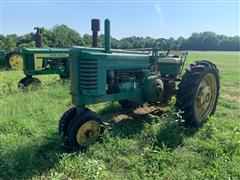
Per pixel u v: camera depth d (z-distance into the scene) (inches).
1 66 672.4
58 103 285.3
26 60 369.7
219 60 1277.1
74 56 182.2
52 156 172.6
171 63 262.7
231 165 165.3
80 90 185.9
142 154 177.8
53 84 378.3
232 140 195.0
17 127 214.2
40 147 183.8
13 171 155.3
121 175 158.6
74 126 179.5
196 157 178.1
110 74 200.8
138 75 229.3
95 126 189.3
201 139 207.9
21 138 194.9
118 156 177.6
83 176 154.9
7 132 209.0
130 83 219.5
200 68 230.4
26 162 163.3
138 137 203.6
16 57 649.0
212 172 157.5
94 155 175.9
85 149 183.6
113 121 238.8
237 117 267.9
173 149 189.2
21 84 354.9
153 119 226.5
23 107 259.9
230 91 407.2
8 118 226.7
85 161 167.3
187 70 232.4
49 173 157.4
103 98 199.6
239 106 309.4
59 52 390.0
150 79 229.6
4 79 454.3
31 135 206.1
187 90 221.6
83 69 182.7
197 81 222.7
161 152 176.6
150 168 163.6
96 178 152.3
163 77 258.7
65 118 191.2
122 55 206.2
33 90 351.6
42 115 241.1
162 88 238.7
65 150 183.3
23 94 317.7
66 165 160.9
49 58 383.6
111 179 153.7
